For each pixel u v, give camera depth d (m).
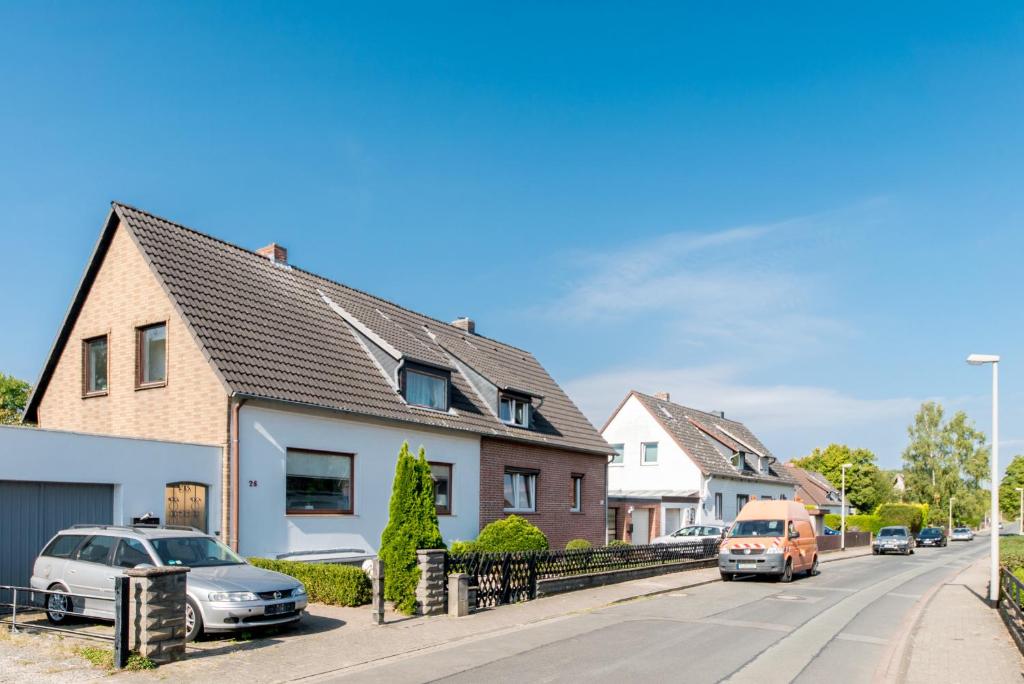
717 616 15.27
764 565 22.08
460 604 14.00
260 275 20.83
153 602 9.63
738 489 46.47
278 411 16.78
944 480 77.88
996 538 18.02
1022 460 114.69
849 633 13.71
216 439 15.99
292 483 17.17
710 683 9.54
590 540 28.89
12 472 12.88
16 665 9.31
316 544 17.42
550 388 30.92
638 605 16.70
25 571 13.30
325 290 23.08
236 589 10.98
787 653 11.64
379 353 21.03
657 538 33.84
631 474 43.91
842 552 44.28
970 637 13.33
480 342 30.00
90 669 9.24
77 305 19.20
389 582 14.03
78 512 14.06
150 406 17.36
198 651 10.38
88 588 11.44
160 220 19.16
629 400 44.78
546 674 9.82
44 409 19.97
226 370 16.11
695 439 45.44
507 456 24.45
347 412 18.06
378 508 19.19
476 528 22.70
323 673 9.68
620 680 9.57
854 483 79.19
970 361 18.16
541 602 16.23
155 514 14.76
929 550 50.62
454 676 9.64
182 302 17.03
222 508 15.69
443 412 22.09
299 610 11.70
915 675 10.24
